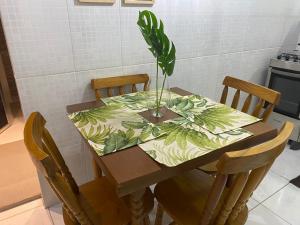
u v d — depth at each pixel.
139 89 1.74
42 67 1.34
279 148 0.77
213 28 1.90
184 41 1.79
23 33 1.23
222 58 2.09
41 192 1.59
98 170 1.40
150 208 1.08
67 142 1.58
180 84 1.93
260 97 1.41
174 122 1.12
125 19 1.49
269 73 2.42
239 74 2.30
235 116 1.20
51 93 1.41
